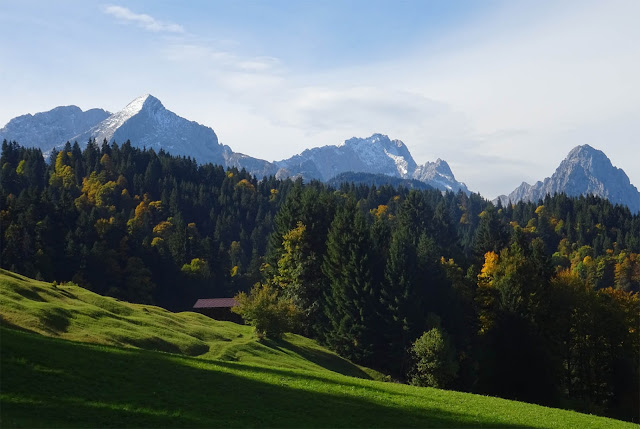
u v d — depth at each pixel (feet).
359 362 295.48
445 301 305.12
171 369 122.01
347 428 105.09
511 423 127.13
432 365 233.76
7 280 207.62
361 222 332.80
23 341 111.96
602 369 265.95
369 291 302.45
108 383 104.42
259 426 98.27
